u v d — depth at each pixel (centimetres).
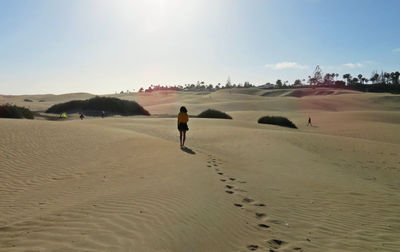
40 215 447
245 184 752
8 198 552
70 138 1262
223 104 8800
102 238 358
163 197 552
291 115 5891
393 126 3772
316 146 1634
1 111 2966
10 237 360
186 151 1202
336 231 480
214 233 416
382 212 597
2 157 882
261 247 396
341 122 4550
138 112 5503
